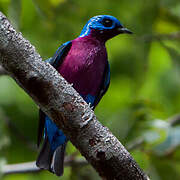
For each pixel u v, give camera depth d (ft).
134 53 43.73
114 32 36.04
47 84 20.66
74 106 20.81
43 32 40.34
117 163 20.80
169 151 33.99
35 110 43.09
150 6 40.65
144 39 40.93
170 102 44.68
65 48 32.60
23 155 42.24
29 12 40.47
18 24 32.42
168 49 41.04
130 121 35.12
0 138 34.83
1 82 43.04
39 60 20.63
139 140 34.53
